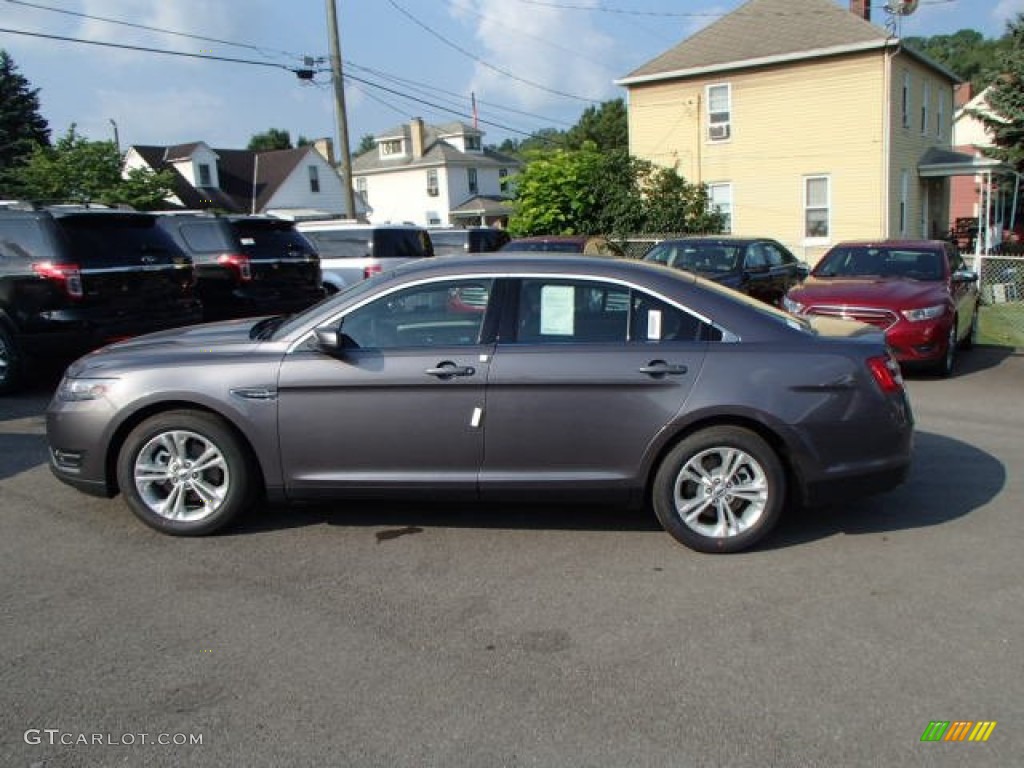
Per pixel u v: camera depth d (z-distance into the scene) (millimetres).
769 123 25797
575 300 4621
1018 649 3531
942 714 3078
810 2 26344
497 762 2809
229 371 4645
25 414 7902
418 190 52781
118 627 3732
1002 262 17359
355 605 3949
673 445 4523
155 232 9117
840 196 25031
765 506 4508
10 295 8211
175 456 4746
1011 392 8977
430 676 3332
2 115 44781
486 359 4523
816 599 3998
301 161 47594
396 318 4688
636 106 28078
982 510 5219
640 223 22547
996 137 24406
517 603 3969
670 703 3145
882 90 23938
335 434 4617
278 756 2846
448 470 4617
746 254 12953
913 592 4070
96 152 34281
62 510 5242
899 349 9445
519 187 23906
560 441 4527
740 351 4504
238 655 3494
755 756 2842
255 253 11008
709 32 27516
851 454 4535
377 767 2789
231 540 4754
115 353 4961
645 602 3975
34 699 3178
